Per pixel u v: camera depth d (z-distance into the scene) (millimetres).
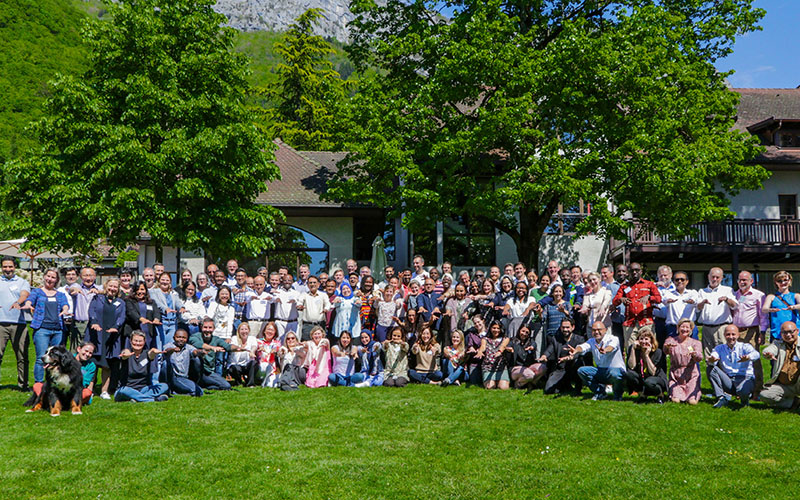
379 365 11484
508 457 6980
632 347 9844
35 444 7242
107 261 32344
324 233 22672
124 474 6348
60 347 8570
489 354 10969
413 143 18125
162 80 18125
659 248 22953
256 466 6629
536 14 19203
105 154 16844
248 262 22328
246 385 11242
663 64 16688
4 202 18219
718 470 6547
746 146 18828
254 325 11984
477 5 17656
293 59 42281
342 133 19344
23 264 28281
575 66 16391
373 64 21000
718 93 18953
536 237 19203
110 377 10086
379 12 20703
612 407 9141
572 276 12234
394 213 18656
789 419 8375
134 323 10070
